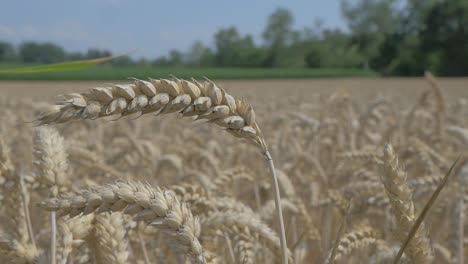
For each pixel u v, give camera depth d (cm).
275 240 265
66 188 243
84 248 258
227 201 318
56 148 243
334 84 5591
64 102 147
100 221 231
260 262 364
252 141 192
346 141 813
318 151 808
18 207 281
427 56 12638
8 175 279
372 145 730
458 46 12212
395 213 215
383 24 14225
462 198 373
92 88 153
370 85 5009
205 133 1060
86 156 464
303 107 1512
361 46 14850
